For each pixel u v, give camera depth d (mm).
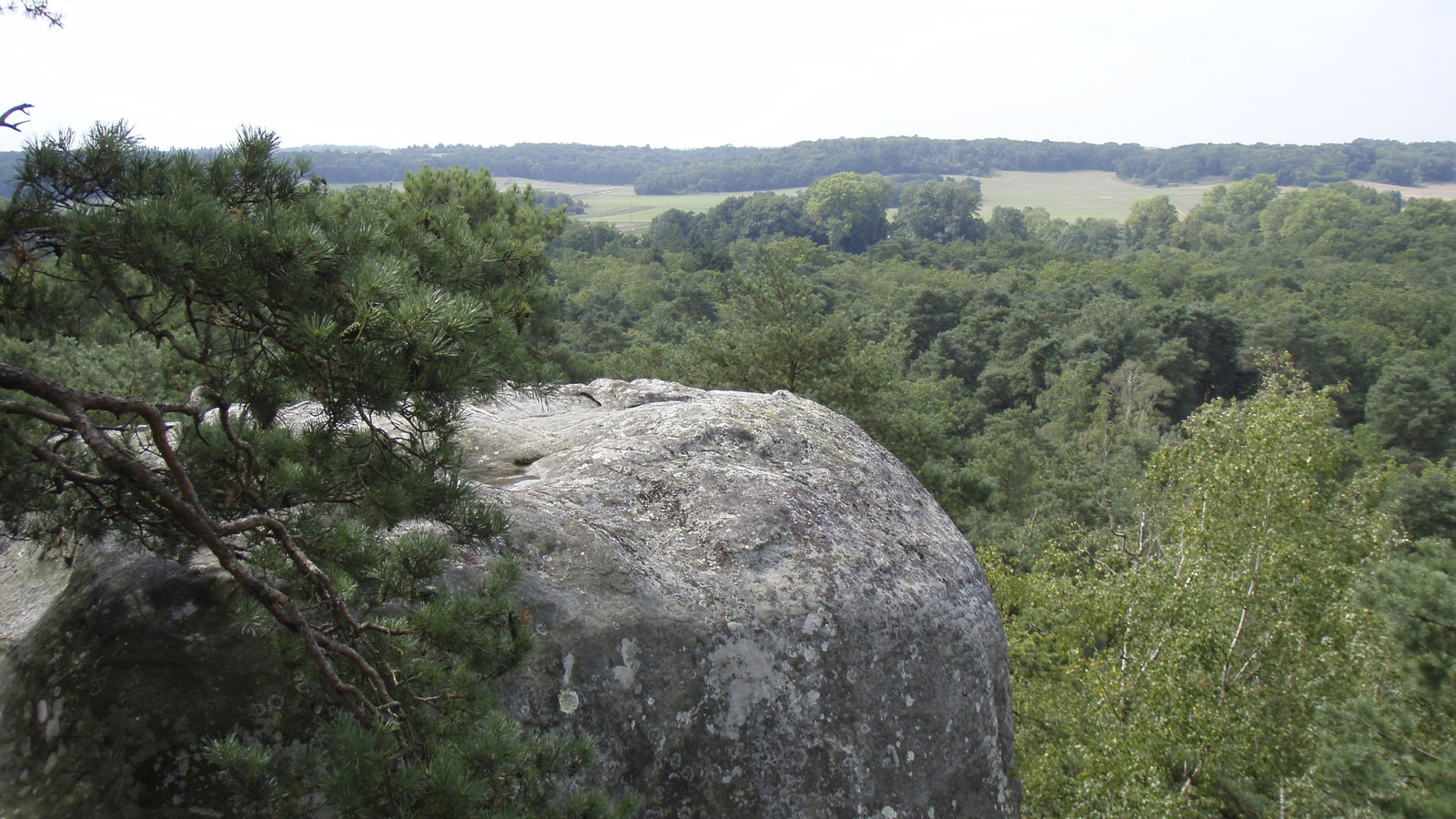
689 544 4926
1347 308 66312
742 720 4492
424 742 3131
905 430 19234
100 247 3014
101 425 3836
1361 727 8812
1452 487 34219
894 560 5281
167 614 3869
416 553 3396
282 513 3414
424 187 12984
